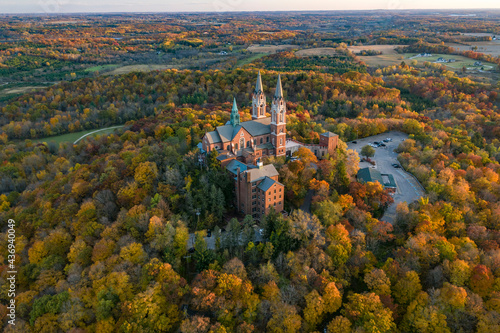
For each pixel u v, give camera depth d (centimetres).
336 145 16488
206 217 12200
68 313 9206
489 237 11669
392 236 11425
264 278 9950
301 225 10944
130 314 9088
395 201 13838
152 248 11088
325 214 11588
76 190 13775
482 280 9750
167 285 9650
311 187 13112
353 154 16362
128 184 13150
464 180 14200
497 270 10262
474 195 13688
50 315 9344
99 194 12975
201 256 10238
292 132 17900
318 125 19888
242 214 13038
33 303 9662
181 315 9475
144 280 9875
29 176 18475
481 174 14825
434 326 9075
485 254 10906
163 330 9169
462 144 18150
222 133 14400
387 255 11500
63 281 10181
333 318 9538
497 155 17675
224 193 13075
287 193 13375
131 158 15175
